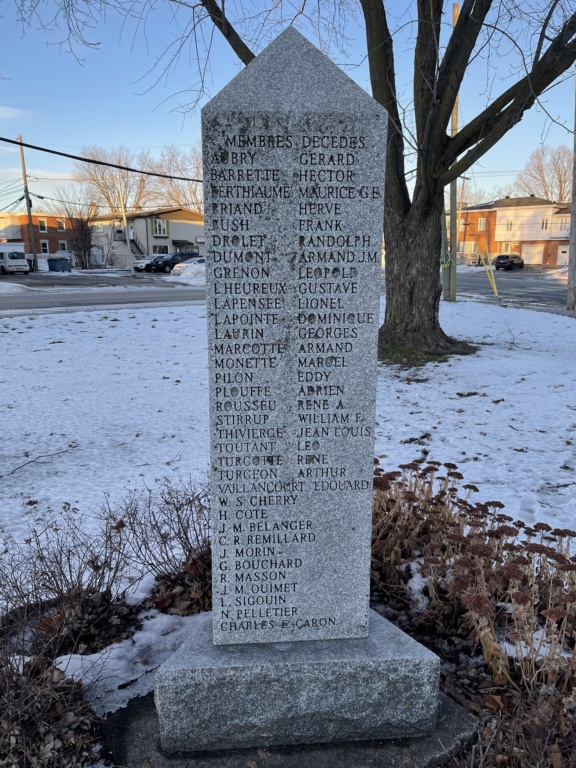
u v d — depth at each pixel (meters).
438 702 2.97
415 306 11.67
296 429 2.78
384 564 4.00
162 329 14.83
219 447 2.77
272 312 2.66
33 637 3.27
